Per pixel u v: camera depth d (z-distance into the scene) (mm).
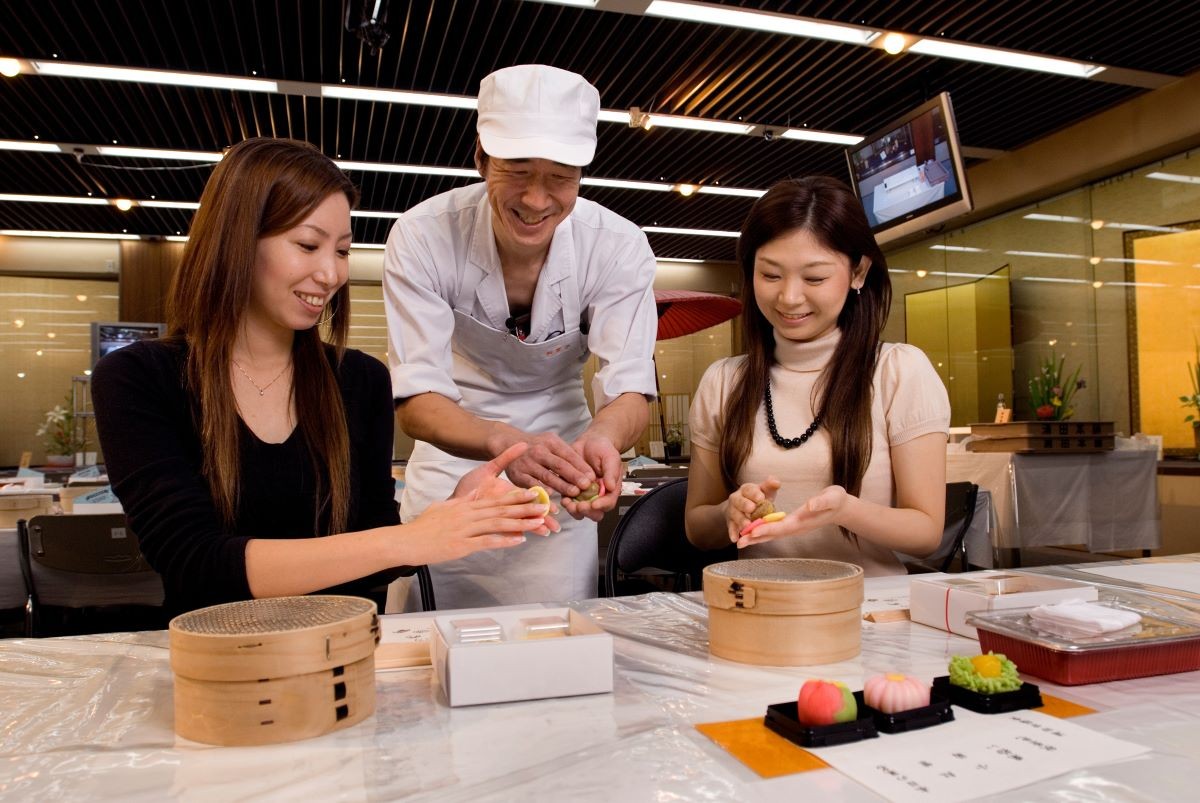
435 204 1655
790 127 5887
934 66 5062
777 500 1569
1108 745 667
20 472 5188
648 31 4523
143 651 1021
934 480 1504
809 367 1587
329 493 1271
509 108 1318
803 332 1521
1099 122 5816
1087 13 4363
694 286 10086
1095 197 6062
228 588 979
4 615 2631
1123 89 5418
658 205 7895
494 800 582
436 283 1663
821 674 889
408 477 1898
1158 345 5609
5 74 4848
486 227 1605
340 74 4965
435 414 1561
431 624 1055
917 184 5102
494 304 1686
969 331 7230
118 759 676
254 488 1221
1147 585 1283
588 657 828
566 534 1799
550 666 820
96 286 8938
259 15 4309
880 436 1553
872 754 654
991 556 3777
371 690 787
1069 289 6266
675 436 8844
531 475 1380
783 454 1557
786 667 919
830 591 926
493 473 1147
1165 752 657
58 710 801
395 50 4695
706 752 667
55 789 616
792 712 723
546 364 1794
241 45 4594
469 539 934
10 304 8758
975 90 5414
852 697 710
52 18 4340
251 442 1223
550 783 610
